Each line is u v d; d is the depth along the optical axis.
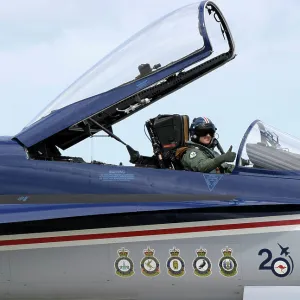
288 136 19.23
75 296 18.17
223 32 20.53
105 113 20.56
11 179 18.17
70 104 19.39
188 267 17.33
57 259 17.83
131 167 18.19
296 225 16.95
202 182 17.80
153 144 19.61
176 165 19.34
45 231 17.92
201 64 20.62
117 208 17.16
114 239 17.61
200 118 19.77
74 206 17.42
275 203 17.03
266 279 17.06
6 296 18.39
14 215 17.05
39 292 18.19
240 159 18.09
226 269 17.16
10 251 18.00
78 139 20.05
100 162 19.17
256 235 17.06
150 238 17.47
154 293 17.83
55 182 18.08
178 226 17.39
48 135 18.88
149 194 17.70
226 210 17.27
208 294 17.58
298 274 16.84
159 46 19.94
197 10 20.02
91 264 17.70
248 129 18.67
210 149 19.88
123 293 17.94
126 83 19.52
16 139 18.94
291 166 17.89
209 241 17.23
